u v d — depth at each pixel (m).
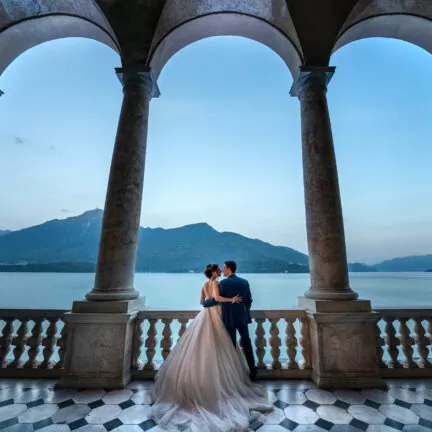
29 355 3.99
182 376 3.06
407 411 2.96
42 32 6.06
